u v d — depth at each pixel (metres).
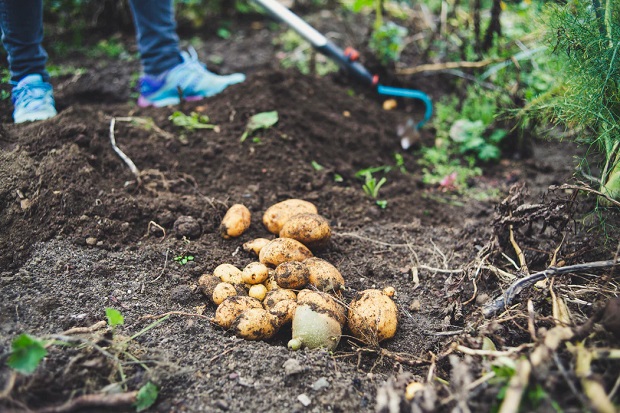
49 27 2.06
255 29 2.28
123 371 0.94
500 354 0.91
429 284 1.18
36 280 1.08
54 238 1.16
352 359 1.03
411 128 1.63
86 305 1.05
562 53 1.28
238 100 1.55
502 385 0.88
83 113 1.43
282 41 2.14
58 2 1.98
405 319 1.10
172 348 0.99
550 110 1.35
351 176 1.47
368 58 1.80
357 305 1.05
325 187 1.40
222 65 1.98
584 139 1.26
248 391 0.94
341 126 1.56
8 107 1.47
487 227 1.29
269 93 1.56
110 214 1.22
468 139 1.59
